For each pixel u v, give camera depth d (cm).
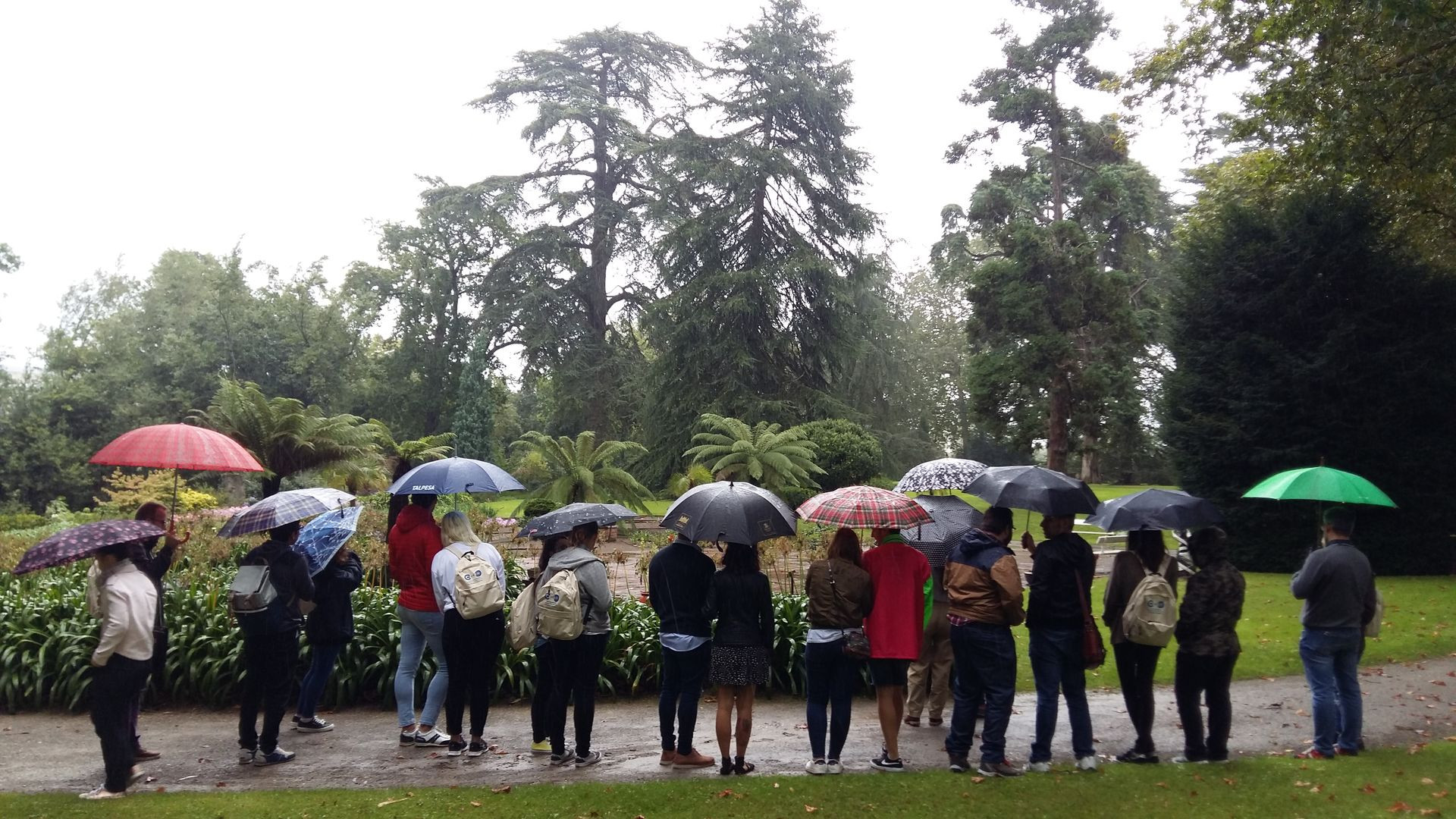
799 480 2862
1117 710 827
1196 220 2431
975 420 3028
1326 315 1608
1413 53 1317
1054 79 3128
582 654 652
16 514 3120
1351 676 668
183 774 645
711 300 3641
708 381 3628
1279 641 1057
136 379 4241
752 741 732
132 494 2286
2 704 839
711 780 608
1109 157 3200
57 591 984
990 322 2934
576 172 4966
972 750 702
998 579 605
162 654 671
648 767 653
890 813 538
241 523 659
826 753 680
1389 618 1180
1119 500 652
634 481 2572
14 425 3609
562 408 4766
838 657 621
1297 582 673
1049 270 2861
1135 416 2914
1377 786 583
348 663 849
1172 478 1817
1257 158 2025
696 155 3869
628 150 4453
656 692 881
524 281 4809
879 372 4288
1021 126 3106
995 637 612
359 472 2397
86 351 4188
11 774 652
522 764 662
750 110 3862
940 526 760
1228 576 637
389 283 4969
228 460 734
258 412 2248
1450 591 1377
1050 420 2903
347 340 4809
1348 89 1348
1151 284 3766
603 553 1812
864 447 3053
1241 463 1658
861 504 618
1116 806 548
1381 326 1573
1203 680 639
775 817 530
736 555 636
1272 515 1612
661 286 4222
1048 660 622
